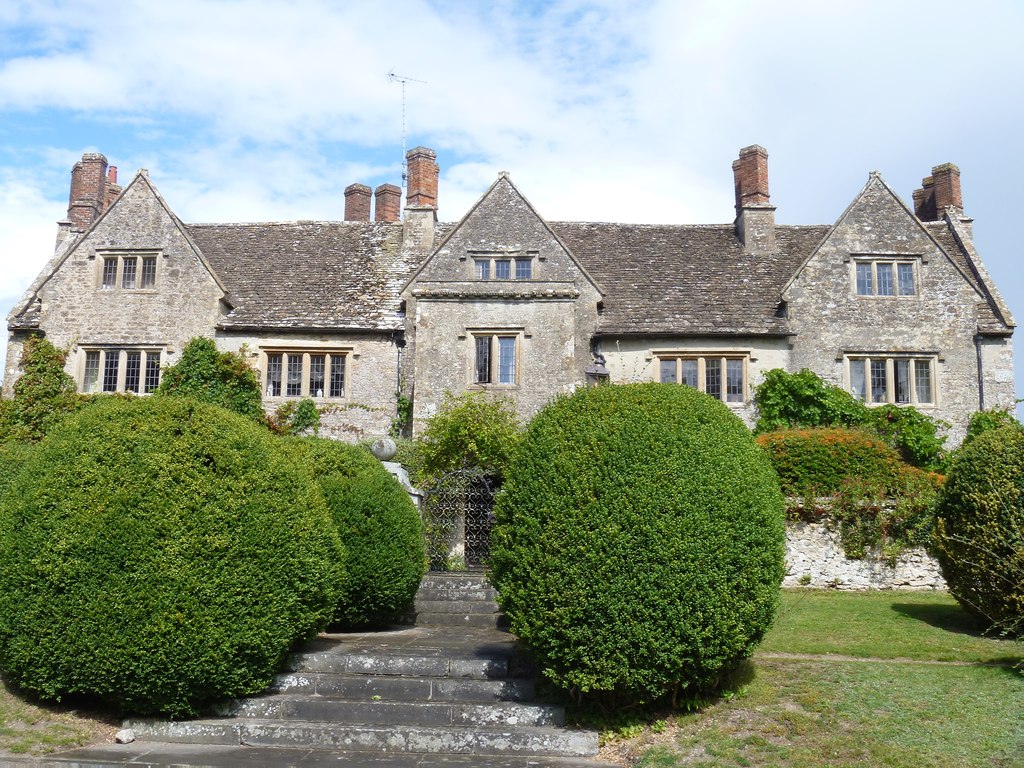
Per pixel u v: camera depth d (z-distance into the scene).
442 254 20.83
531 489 7.40
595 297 20.59
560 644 7.02
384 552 10.44
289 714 7.49
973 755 6.27
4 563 7.14
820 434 14.88
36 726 7.10
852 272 20.69
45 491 7.24
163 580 6.98
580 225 24.31
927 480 14.24
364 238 24.09
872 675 7.71
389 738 7.04
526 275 20.91
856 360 20.44
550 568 7.04
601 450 7.30
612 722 7.11
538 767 6.53
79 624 6.92
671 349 20.34
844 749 6.43
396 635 10.21
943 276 20.59
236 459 7.61
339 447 11.07
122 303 20.78
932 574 13.38
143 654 6.89
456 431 16.61
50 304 20.83
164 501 7.18
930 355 20.28
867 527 13.66
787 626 10.16
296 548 7.68
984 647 9.08
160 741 7.17
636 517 6.96
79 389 20.59
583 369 20.30
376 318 21.06
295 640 8.33
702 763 6.39
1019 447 10.00
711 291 21.44
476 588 11.74
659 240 23.59
